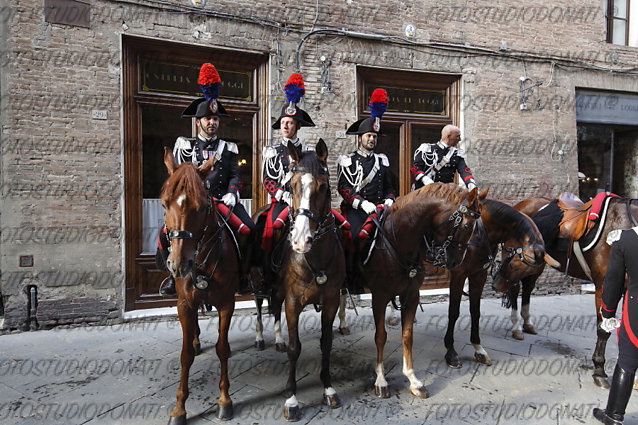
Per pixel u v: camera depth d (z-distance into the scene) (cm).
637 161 865
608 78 800
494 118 733
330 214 311
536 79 754
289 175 294
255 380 378
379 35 657
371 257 354
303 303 322
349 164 387
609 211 392
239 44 594
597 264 390
